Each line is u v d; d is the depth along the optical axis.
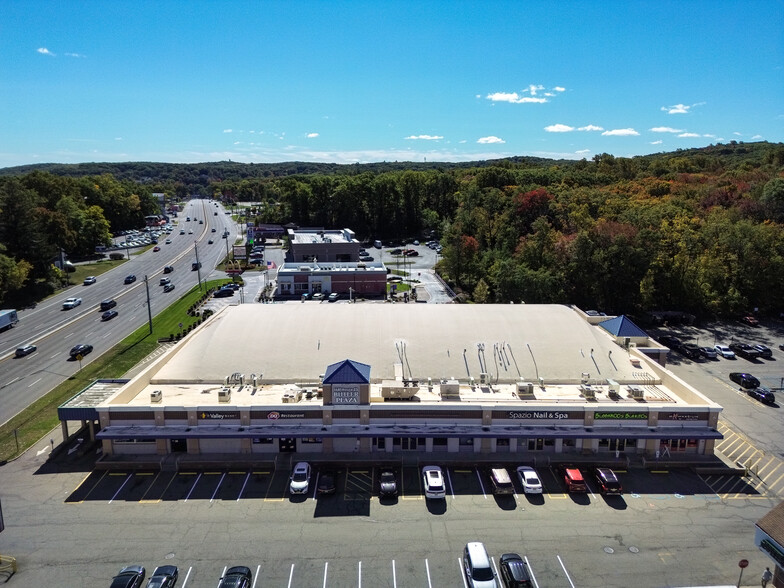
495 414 51.44
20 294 116.62
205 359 58.75
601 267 100.69
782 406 65.94
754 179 162.38
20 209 120.25
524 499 45.19
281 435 49.66
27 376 73.88
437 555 38.31
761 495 46.53
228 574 34.94
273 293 124.31
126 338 90.50
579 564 37.53
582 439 51.69
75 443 53.97
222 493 45.72
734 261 104.50
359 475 48.56
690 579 36.28
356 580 35.84
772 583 35.44
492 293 115.75
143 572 35.69
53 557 37.81
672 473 49.59
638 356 63.47
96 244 175.62
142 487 46.53
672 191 165.75
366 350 59.75
